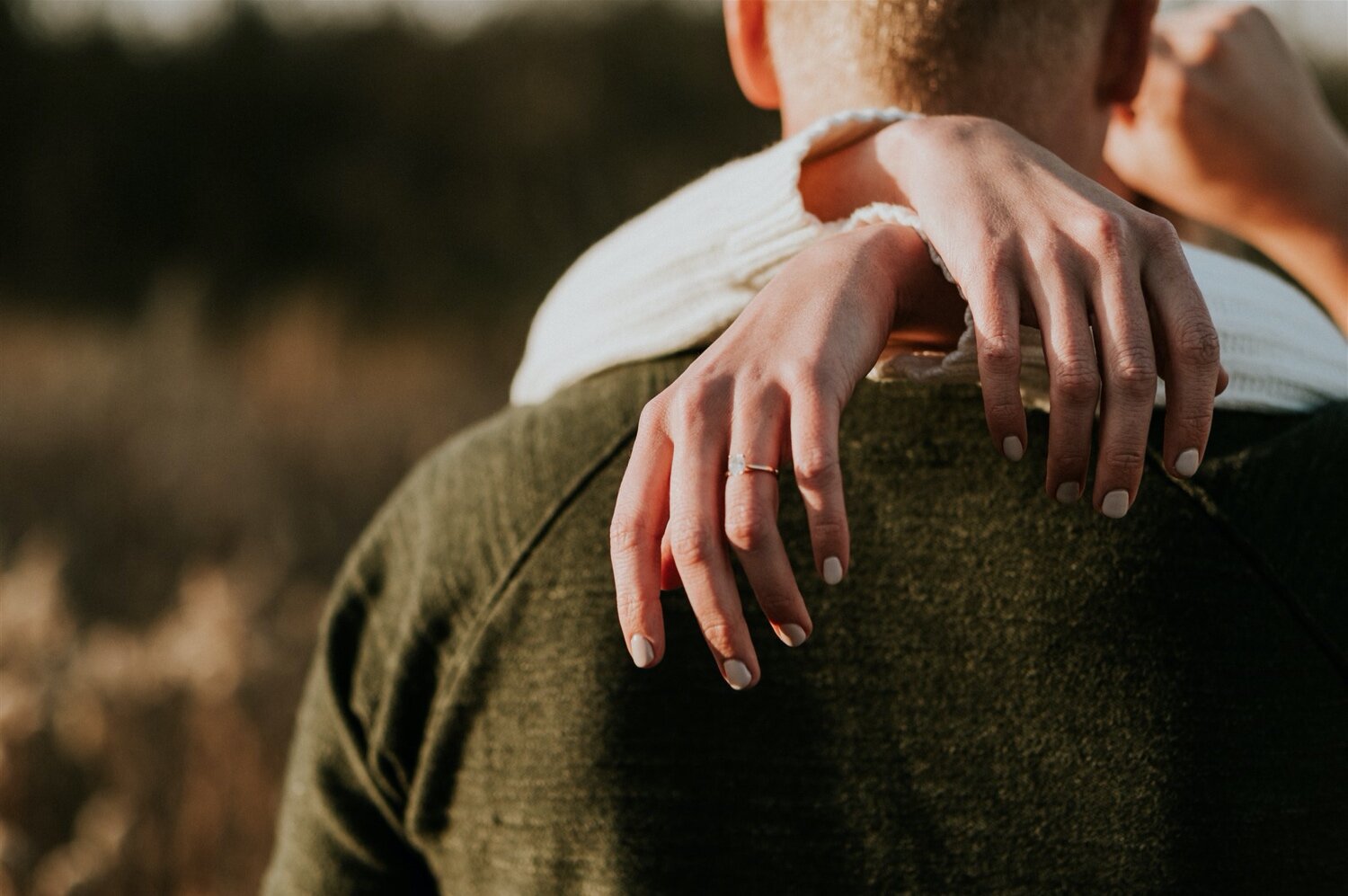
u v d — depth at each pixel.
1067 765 0.66
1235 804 0.65
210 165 10.29
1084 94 0.76
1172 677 0.66
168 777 2.07
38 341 7.44
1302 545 0.66
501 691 0.75
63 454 4.54
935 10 0.72
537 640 0.74
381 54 10.41
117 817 1.96
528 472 0.77
